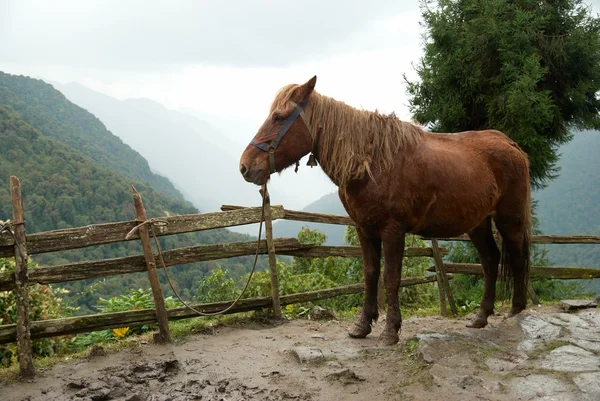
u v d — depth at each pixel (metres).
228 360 3.98
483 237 4.87
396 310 4.17
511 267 4.82
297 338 4.55
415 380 3.43
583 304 5.84
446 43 9.48
